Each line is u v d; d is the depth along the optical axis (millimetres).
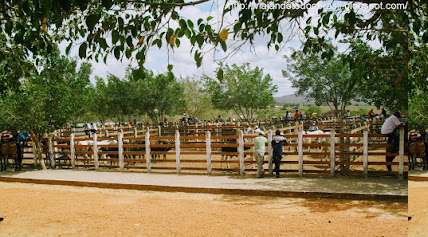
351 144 13172
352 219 8219
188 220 8602
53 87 17297
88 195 12086
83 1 3049
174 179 13805
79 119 45250
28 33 4484
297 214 8852
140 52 3264
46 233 7922
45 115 17406
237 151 16219
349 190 10711
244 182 12781
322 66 25281
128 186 12953
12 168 18328
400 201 9812
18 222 8828
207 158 14977
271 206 9789
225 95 42000
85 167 17750
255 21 3607
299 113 29703
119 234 7668
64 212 9766
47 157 18609
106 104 47375
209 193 11789
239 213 9125
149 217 9000
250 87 41125
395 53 3354
